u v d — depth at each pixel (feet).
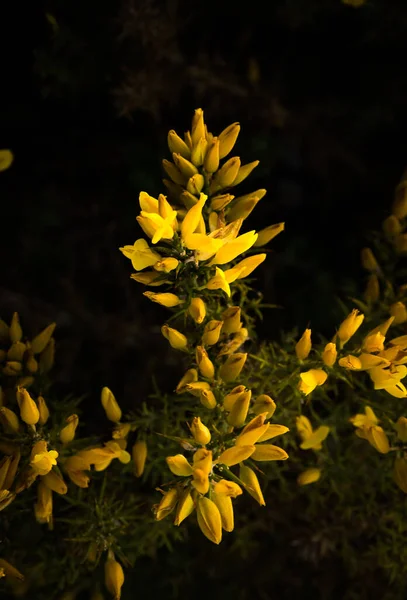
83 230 2.49
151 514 2.11
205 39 2.47
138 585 2.34
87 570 2.23
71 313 2.43
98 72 2.37
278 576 2.40
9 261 2.49
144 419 2.09
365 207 2.52
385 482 2.18
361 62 2.47
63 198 2.49
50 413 2.16
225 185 1.95
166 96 2.36
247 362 2.10
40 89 2.42
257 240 2.01
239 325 1.96
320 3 2.39
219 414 1.95
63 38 2.34
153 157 2.46
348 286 2.36
